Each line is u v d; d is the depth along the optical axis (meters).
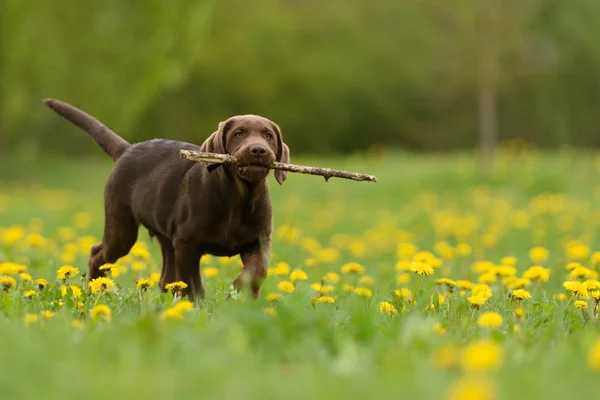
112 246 7.59
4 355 3.79
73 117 8.04
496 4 26.19
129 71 31.64
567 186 23.80
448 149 55.06
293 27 53.94
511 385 3.36
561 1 47.44
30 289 6.86
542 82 50.31
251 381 3.43
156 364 3.70
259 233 6.78
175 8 31.55
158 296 6.29
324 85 53.88
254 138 6.54
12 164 30.78
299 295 5.88
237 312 4.59
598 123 52.22
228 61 52.91
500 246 14.07
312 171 6.49
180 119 53.81
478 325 5.45
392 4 53.81
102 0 30.84
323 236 16.12
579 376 3.58
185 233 6.76
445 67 27.31
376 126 55.53
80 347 4.08
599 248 13.12
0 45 30.39
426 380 3.37
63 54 30.78
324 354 4.10
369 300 6.57
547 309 6.22
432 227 17.31
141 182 7.28
